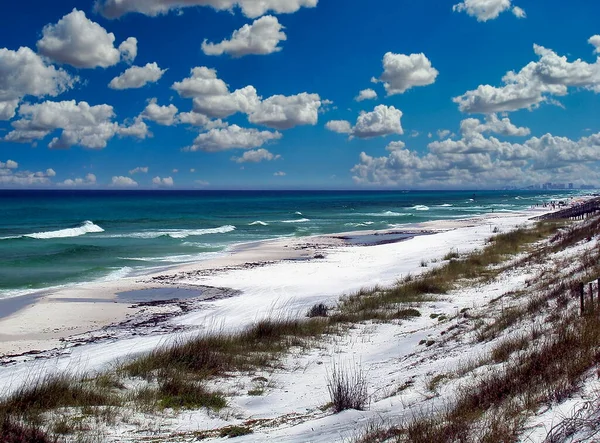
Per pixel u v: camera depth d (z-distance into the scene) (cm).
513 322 1120
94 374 1108
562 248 2358
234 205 12825
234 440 653
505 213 8406
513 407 544
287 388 997
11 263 3130
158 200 16162
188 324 1791
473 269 2345
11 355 1448
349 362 1167
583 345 702
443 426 534
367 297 1933
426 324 1453
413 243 3966
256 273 2811
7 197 17525
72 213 8488
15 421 721
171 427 759
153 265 3180
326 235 4959
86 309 2036
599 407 457
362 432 586
